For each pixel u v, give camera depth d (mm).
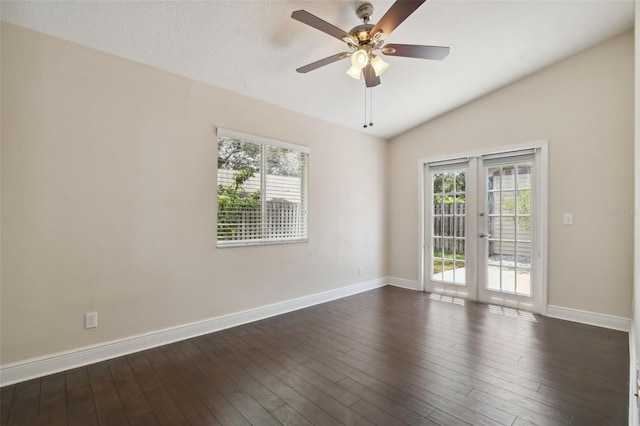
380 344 2707
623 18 2748
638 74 1938
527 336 2865
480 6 2383
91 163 2328
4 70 2014
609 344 2678
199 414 1764
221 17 2176
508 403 1849
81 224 2289
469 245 4094
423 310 3654
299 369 2271
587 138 3188
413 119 4285
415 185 4605
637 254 2064
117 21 2123
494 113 3789
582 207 3221
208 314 2949
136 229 2533
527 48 3010
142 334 2572
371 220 4664
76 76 2266
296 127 3684
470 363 2348
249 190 3273
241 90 3129
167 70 2693
